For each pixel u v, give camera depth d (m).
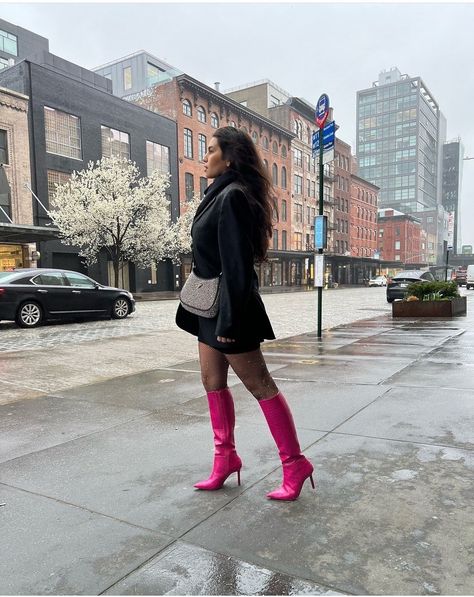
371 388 4.64
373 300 24.03
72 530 2.16
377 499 2.36
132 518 2.25
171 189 37.53
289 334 9.74
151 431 3.55
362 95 164.75
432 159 176.50
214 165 2.29
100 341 9.32
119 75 52.91
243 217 2.07
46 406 4.37
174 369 6.18
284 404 2.39
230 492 2.50
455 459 2.82
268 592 1.70
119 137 33.03
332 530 2.09
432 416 3.66
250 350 2.26
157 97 39.00
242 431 3.44
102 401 4.51
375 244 81.94
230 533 2.10
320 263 8.59
